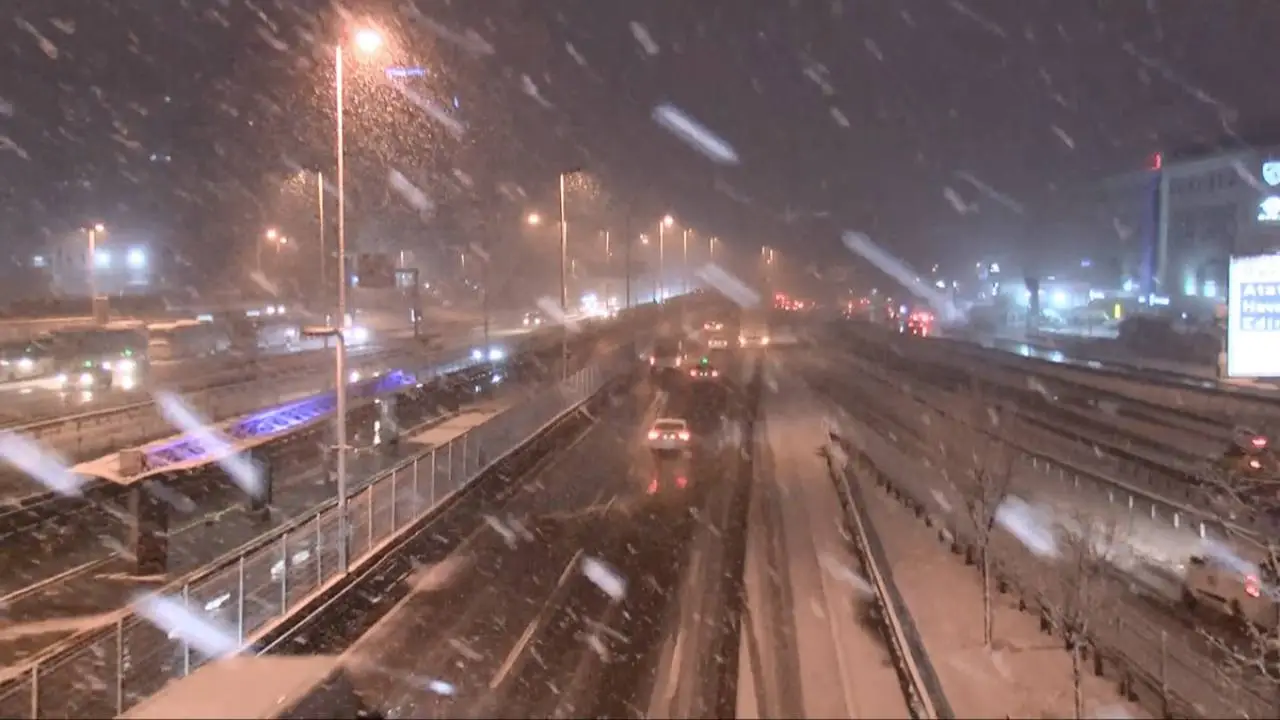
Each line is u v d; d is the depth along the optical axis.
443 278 123.62
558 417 52.75
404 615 22.75
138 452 29.47
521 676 18.58
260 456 33.31
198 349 70.50
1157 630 21.98
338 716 15.39
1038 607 22.56
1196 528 29.09
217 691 14.64
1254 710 17.33
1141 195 108.75
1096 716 16.58
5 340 54.91
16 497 30.39
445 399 54.62
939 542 28.61
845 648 19.95
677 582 25.12
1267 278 25.36
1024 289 120.62
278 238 105.06
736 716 16.52
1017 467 39.19
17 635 22.22
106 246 99.88
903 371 77.12
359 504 29.39
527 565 27.06
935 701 16.11
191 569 27.33
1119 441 45.03
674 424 44.91
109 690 16.47
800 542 28.88
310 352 71.81
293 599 22.77
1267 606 21.25
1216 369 63.72
